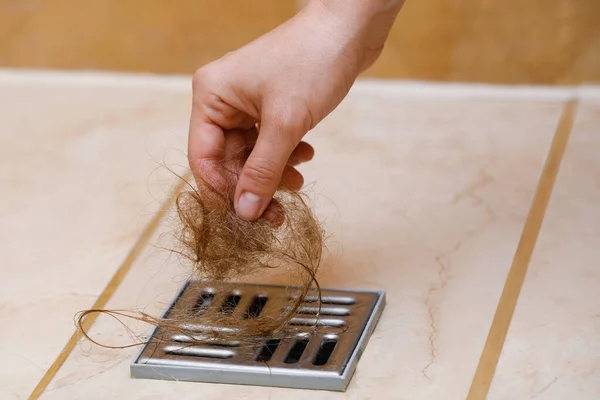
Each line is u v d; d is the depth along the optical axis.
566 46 1.17
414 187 0.99
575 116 1.12
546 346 0.79
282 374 0.76
